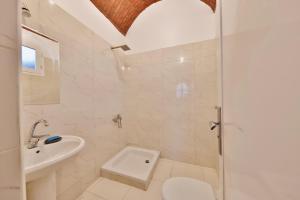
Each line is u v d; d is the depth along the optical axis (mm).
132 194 1428
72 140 1106
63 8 1247
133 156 2174
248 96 341
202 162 1975
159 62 2146
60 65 1204
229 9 490
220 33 652
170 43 2084
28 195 899
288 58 204
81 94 1443
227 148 565
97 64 1694
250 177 337
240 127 400
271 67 244
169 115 2125
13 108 315
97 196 1401
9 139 309
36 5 1013
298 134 191
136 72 2291
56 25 1169
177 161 2105
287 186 211
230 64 491
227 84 542
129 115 2381
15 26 315
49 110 1115
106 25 1877
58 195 1192
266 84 262
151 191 1473
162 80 2141
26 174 637
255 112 306
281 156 223
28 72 970
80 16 1451
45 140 988
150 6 2211
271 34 241
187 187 1070
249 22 325
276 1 224
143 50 2244
